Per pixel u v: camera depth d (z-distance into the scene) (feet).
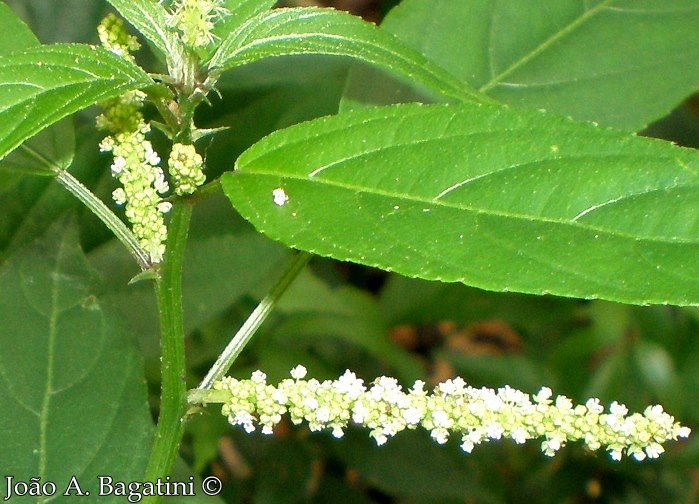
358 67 0.66
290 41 0.49
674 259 0.44
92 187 0.71
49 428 0.57
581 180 0.46
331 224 0.46
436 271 0.45
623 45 0.68
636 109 0.67
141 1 0.49
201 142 0.71
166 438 0.52
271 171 0.47
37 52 0.46
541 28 0.68
